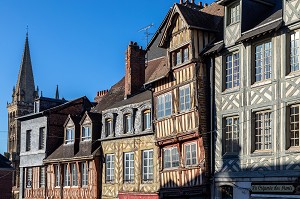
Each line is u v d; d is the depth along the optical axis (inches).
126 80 1091.9
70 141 1150.3
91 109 1243.2
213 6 973.2
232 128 746.2
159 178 879.7
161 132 878.4
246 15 743.7
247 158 706.2
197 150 792.3
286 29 665.6
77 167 1104.8
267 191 668.7
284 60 664.4
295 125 648.4
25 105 3577.8
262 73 703.1
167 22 862.5
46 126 1229.7
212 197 763.4
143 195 924.0
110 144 1037.2
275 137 666.8
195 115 789.2
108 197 1020.5
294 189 631.2
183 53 836.6
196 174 788.6
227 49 762.8
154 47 1154.0
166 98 874.8
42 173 1235.2
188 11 831.7
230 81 761.0
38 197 1226.0
